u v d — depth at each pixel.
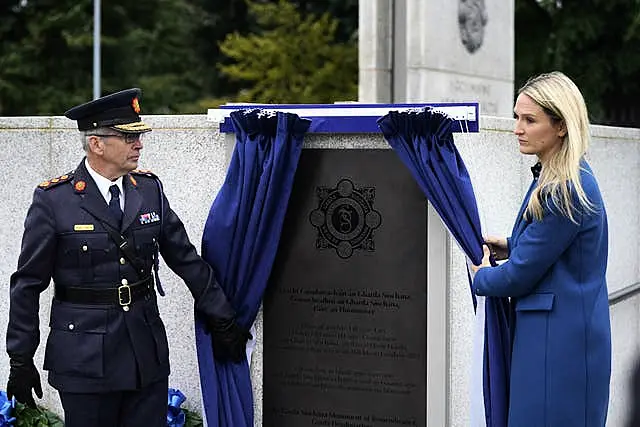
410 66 12.48
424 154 5.55
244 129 6.00
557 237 4.88
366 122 5.82
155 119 6.62
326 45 22.61
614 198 8.35
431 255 5.77
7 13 29.72
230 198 6.01
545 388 4.99
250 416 6.16
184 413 6.54
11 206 7.08
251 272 6.04
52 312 5.47
